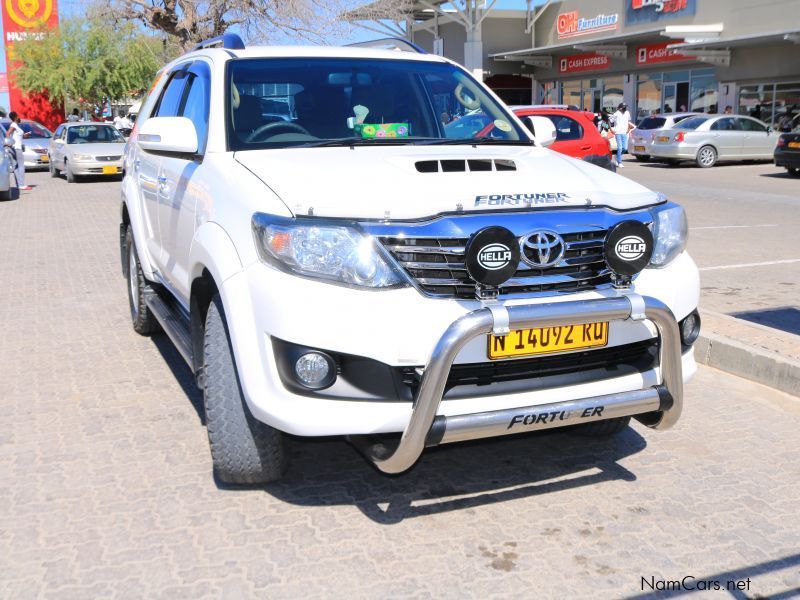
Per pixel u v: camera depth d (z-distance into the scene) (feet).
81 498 11.52
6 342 19.48
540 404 10.10
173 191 14.19
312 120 13.85
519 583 9.52
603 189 11.39
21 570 9.72
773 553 10.14
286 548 10.25
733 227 37.55
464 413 9.80
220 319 11.23
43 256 31.68
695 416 14.74
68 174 68.13
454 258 9.83
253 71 14.23
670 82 106.11
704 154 76.02
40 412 14.87
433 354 9.30
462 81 15.85
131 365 17.63
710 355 17.62
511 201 10.31
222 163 12.35
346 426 9.73
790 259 29.53
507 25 127.13
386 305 9.62
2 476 12.22
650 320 10.37
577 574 9.70
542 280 10.11
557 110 46.32
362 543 10.38
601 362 10.78
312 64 14.73
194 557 10.02
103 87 150.61
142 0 71.36
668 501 11.50
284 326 9.75
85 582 9.49
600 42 106.52
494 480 12.18
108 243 34.94
